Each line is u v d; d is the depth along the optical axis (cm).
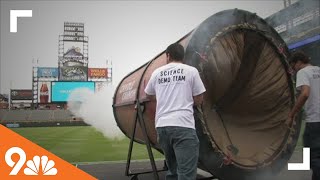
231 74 525
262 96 566
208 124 488
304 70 498
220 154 455
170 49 425
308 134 518
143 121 542
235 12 499
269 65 557
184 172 383
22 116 4791
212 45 469
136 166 881
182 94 396
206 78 479
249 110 582
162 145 411
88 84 5025
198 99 407
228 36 500
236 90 563
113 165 900
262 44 540
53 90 4947
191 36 462
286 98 551
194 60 454
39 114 4891
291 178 640
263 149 522
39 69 5684
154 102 505
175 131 386
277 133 546
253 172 486
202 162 446
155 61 607
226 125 539
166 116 395
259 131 559
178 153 388
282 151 522
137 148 1355
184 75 402
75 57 5950
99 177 734
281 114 554
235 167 468
